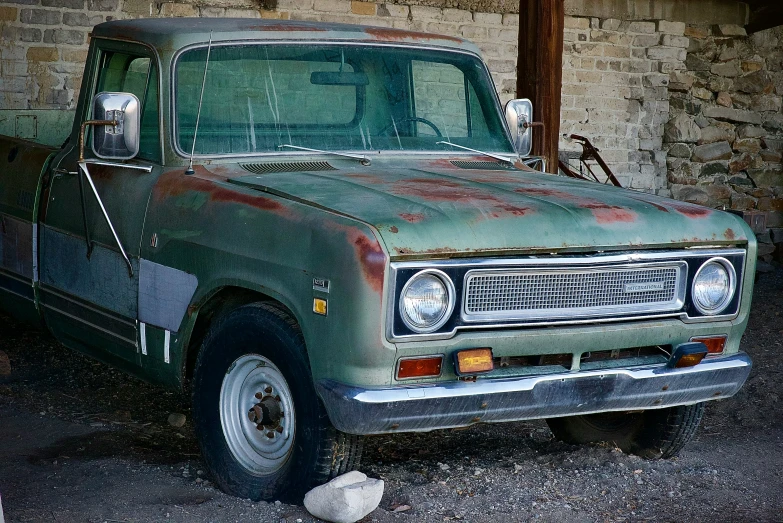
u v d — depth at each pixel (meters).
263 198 4.07
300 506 4.04
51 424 5.33
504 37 11.31
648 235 4.06
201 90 4.73
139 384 6.17
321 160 4.78
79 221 5.07
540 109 7.82
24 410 5.55
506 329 3.82
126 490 4.35
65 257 5.21
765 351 7.55
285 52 4.92
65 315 5.28
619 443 5.11
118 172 4.86
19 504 4.16
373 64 5.10
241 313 4.15
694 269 4.17
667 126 12.46
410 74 5.20
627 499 4.39
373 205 3.87
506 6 11.25
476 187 4.35
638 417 4.97
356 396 3.59
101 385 6.12
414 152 5.03
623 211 4.11
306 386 3.87
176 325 4.44
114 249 4.80
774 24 12.36
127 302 4.74
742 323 4.35
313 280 3.73
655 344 4.16
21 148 5.76
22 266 5.62
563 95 11.79
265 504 4.09
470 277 3.71
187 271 4.35
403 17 10.78
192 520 3.97
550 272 3.85
